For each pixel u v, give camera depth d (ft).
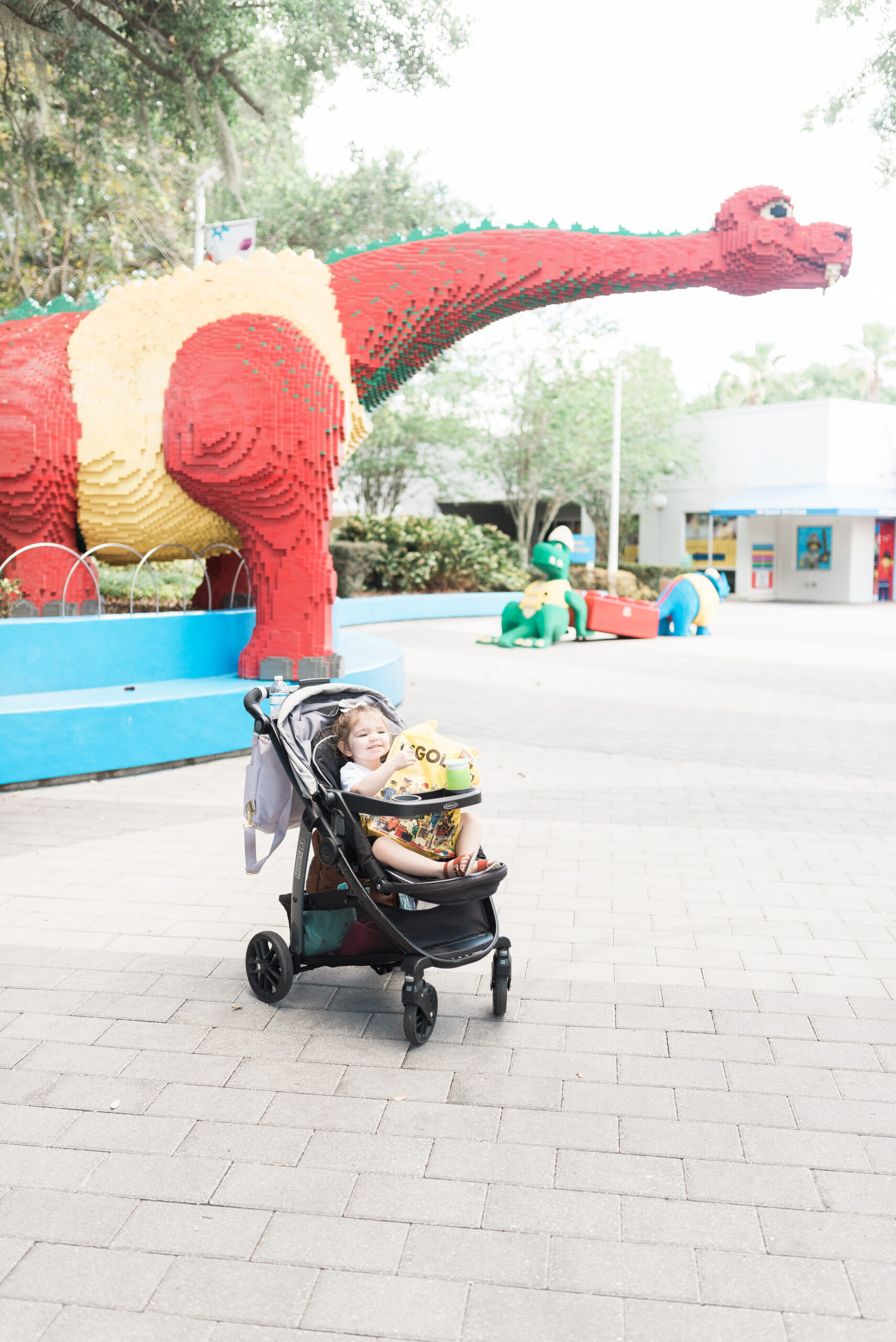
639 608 60.64
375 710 14.26
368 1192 9.79
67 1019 13.37
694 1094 11.59
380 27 52.19
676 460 103.35
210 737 27.84
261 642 30.32
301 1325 8.12
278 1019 13.44
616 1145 10.57
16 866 19.35
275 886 18.33
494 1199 9.68
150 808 23.30
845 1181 10.00
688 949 15.70
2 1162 10.25
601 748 30.55
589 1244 9.07
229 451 28.27
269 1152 10.44
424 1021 12.73
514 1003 13.91
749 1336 8.02
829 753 30.04
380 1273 8.70
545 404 94.48
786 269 29.96
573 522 118.52
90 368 29.17
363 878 13.25
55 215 59.72
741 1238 9.16
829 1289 8.53
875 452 102.06
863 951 15.62
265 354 28.04
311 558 29.55
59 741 25.25
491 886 13.14
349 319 29.66
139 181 61.21
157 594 32.68
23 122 52.65
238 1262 8.82
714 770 27.86
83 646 28.48
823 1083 11.83
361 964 13.66
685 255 30.04
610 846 20.95
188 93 50.37
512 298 30.35
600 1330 8.07
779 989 14.30
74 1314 8.23
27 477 29.07
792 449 100.37
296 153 72.74
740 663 49.98
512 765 28.27
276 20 51.13
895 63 48.11
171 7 48.52
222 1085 11.75
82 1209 9.52
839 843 21.24
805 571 104.47
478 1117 11.10
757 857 20.31
